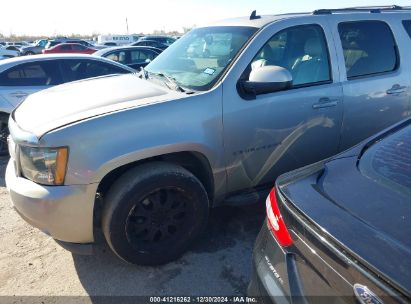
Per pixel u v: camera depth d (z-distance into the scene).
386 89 3.49
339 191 1.56
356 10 3.65
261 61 2.94
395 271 1.11
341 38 3.32
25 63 5.48
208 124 2.68
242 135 2.83
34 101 3.10
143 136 2.46
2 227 3.40
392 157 1.75
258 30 3.03
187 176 2.64
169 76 3.17
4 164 5.14
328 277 1.30
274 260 1.64
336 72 3.24
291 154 3.14
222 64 2.92
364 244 1.23
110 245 2.58
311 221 1.41
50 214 2.37
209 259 2.85
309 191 1.61
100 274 2.72
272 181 3.19
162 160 2.76
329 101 3.18
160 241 2.73
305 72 3.14
